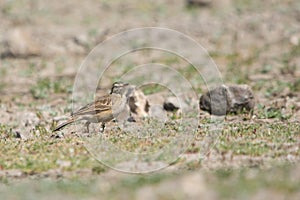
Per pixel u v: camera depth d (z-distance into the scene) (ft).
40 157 142.82
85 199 115.75
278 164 133.59
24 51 290.56
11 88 245.04
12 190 124.16
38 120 187.11
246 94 186.80
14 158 143.74
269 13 337.93
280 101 205.57
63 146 150.61
